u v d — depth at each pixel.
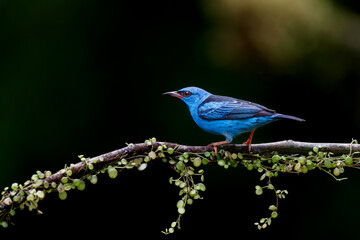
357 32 12.99
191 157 5.73
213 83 13.43
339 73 13.08
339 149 5.83
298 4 12.80
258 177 12.92
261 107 7.45
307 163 5.80
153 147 5.55
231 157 5.82
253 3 12.67
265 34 12.80
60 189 5.23
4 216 5.19
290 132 13.23
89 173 5.39
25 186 5.27
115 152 5.46
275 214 5.72
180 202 5.43
